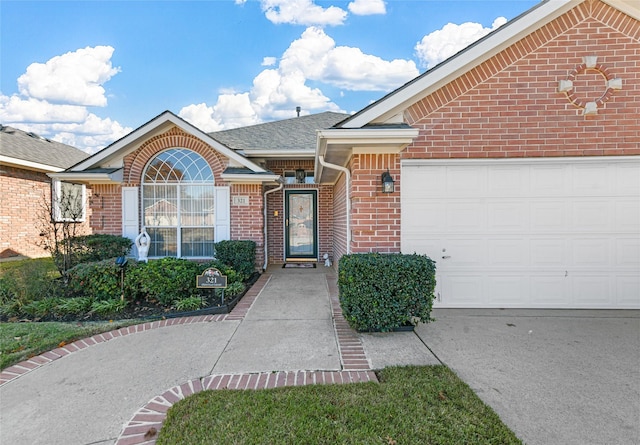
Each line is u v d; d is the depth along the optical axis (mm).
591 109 5816
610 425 2869
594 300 6145
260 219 9812
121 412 3100
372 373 3740
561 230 6156
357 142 5562
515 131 5969
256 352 4305
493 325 5297
